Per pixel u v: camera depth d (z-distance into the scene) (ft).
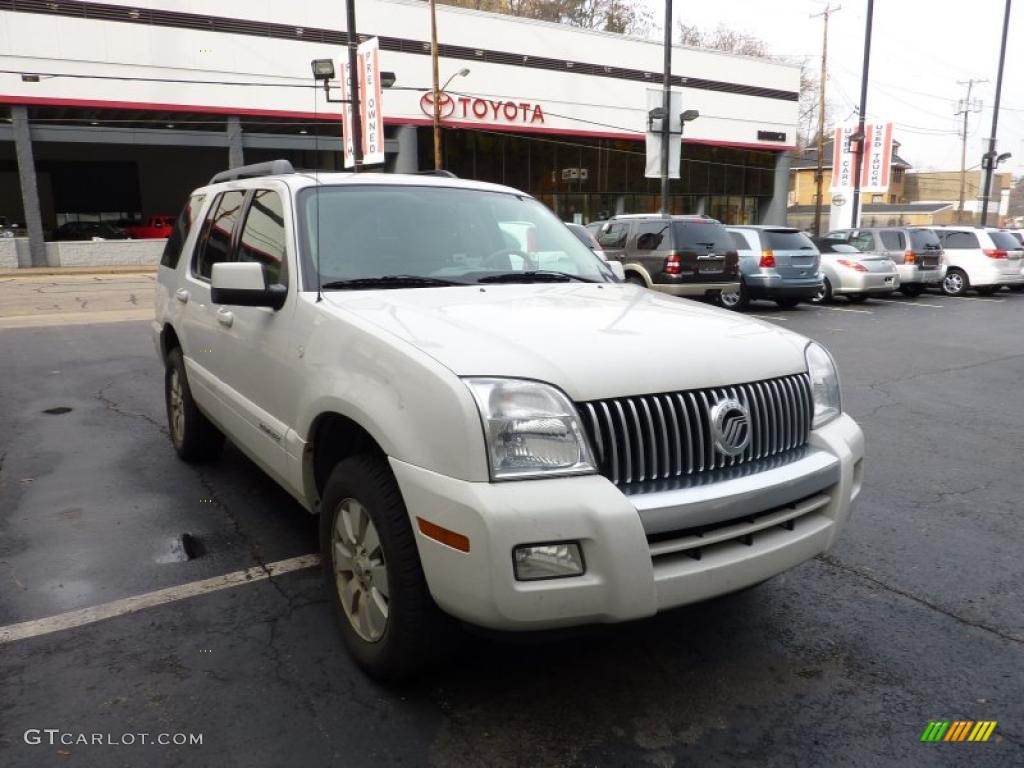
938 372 30.37
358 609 9.55
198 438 16.75
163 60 87.86
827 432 9.83
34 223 88.07
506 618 7.54
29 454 18.38
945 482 17.15
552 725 8.67
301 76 94.53
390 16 99.40
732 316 10.66
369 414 8.55
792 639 10.53
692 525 7.99
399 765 8.02
